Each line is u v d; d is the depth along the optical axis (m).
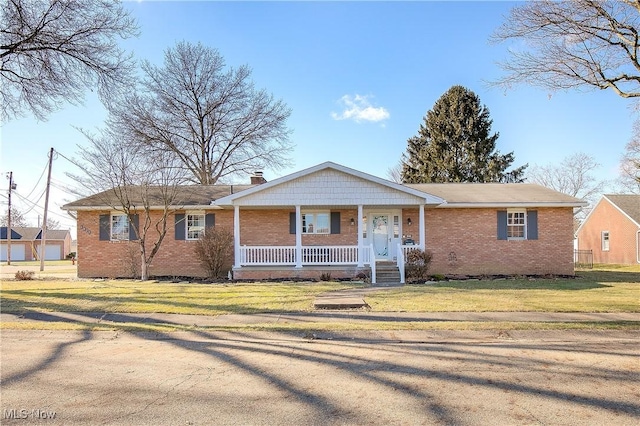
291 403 4.96
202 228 20.58
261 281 17.41
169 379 5.82
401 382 5.67
